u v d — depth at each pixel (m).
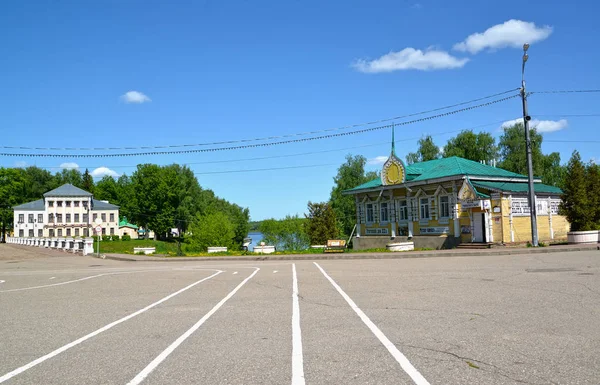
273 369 5.60
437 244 37.97
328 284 14.19
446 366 5.53
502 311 8.76
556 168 65.62
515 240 33.66
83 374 5.63
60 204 108.88
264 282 15.38
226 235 64.00
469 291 11.47
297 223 72.44
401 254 29.00
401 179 41.38
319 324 8.17
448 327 7.58
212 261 31.92
